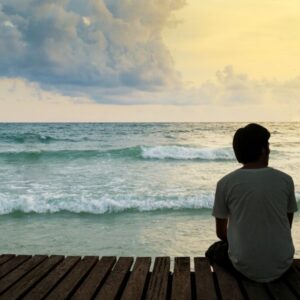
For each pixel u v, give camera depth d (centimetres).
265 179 339
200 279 360
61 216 1095
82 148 3419
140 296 329
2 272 386
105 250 795
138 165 2189
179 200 1209
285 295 320
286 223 343
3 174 1861
